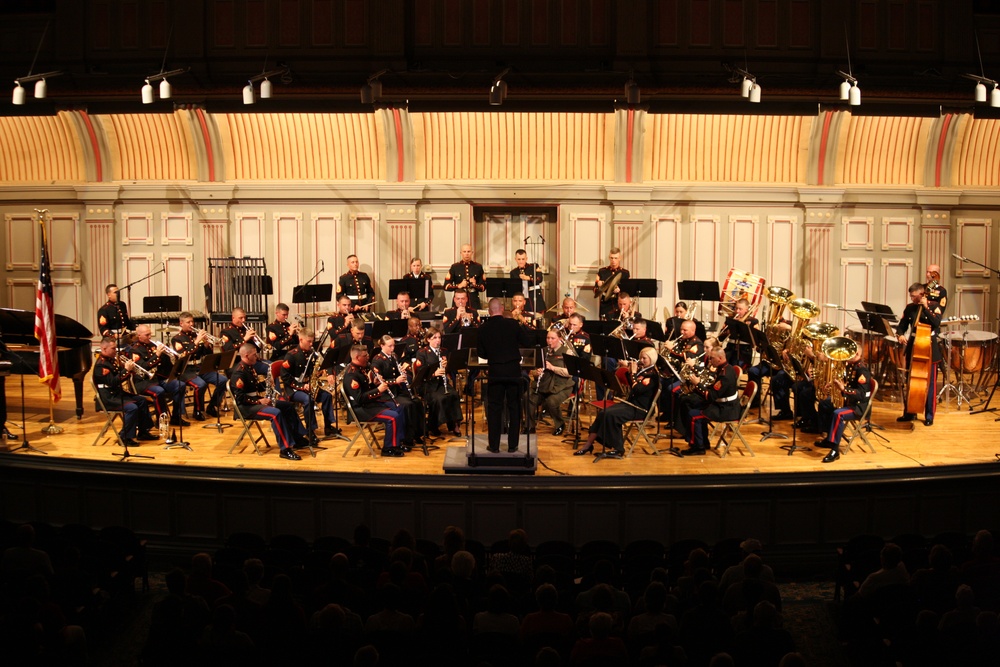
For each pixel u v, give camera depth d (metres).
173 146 15.96
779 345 12.51
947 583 7.07
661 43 14.99
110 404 11.22
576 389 11.40
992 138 15.82
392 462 10.74
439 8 15.02
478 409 13.32
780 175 15.93
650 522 9.31
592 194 15.77
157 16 15.19
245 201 16.02
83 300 16.31
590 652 5.89
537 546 9.05
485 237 16.31
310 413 11.20
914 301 12.57
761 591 6.63
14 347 12.27
